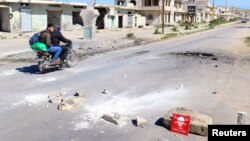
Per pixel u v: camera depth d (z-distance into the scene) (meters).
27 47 20.67
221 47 20.98
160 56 16.19
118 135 5.80
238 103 7.81
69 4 42.38
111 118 6.44
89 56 15.88
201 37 32.47
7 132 5.88
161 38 30.12
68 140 5.56
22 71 11.57
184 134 5.87
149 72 11.65
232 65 13.48
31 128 6.08
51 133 5.86
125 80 10.20
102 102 7.74
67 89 8.92
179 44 23.81
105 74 11.14
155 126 6.26
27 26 37.03
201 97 8.30
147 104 7.66
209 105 7.59
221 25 78.19
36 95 8.26
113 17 54.38
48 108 7.20
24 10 36.34
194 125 5.86
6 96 8.14
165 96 8.39
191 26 57.25
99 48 19.58
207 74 11.38
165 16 73.50
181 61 14.35
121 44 22.70
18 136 5.71
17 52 17.45
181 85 9.57
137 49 19.83
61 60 11.85
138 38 27.25
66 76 10.73
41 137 5.68
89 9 23.50
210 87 9.43
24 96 8.16
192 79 10.51
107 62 13.98
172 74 11.30
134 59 15.03
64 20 42.75
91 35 23.56
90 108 7.27
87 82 9.82
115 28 54.06
